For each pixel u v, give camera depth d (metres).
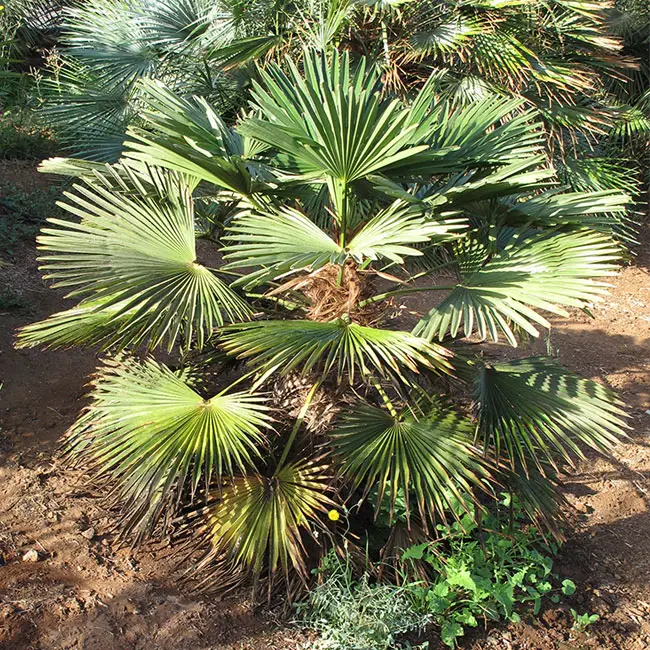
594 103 7.79
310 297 3.72
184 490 3.62
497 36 6.80
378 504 3.26
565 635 3.67
